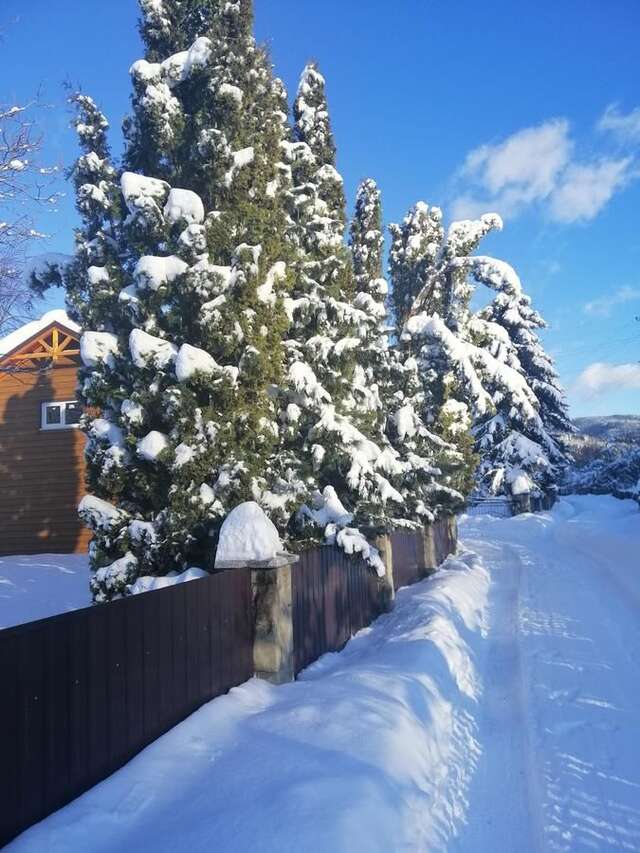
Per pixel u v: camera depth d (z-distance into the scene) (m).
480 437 39.34
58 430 15.74
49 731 3.79
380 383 12.91
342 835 3.60
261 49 8.38
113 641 4.40
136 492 7.61
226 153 7.72
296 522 7.99
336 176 12.03
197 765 4.50
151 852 3.52
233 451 7.24
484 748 5.88
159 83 8.18
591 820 4.58
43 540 15.59
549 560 18.97
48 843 3.47
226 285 7.37
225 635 5.84
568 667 8.06
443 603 10.23
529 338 42.34
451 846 4.18
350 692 5.81
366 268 14.51
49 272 9.05
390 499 9.33
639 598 12.25
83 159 8.56
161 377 7.29
